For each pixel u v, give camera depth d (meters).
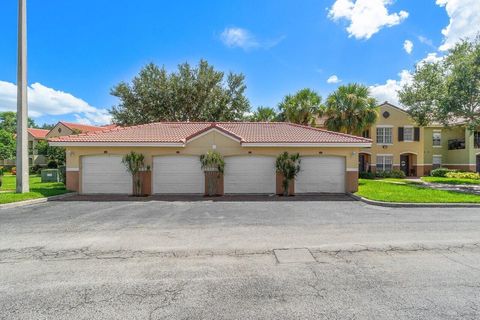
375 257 5.70
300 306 3.80
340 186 16.12
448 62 19.81
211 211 10.69
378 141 29.55
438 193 14.42
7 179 26.58
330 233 7.51
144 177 15.62
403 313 3.63
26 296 4.11
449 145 32.22
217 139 15.85
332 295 4.11
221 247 6.36
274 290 4.27
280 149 15.94
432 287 4.37
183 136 16.53
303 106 25.14
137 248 6.29
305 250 6.13
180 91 31.89
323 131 18.05
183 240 6.89
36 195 13.61
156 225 8.44
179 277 4.75
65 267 5.20
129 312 3.67
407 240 6.87
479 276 4.77
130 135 16.72
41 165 40.94
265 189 15.96
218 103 33.00
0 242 6.75
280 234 7.41
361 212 10.46
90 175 15.80
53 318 3.54
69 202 12.91
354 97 22.83
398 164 29.58
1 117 62.88
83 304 3.88
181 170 15.86
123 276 4.80
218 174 15.35
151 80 32.53
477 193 14.70
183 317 3.54
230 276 4.79
